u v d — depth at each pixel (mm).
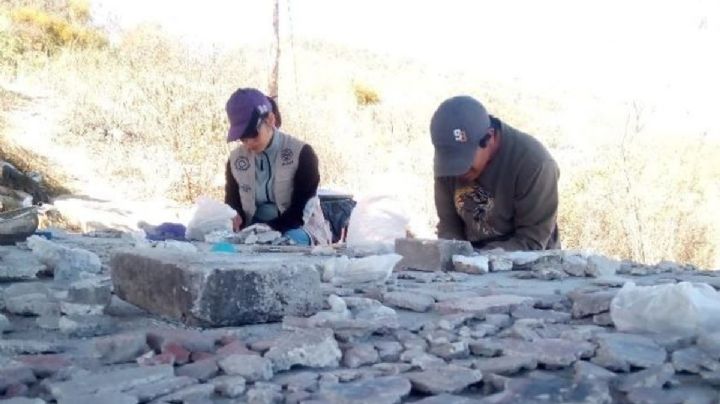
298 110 14625
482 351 2303
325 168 13602
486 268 3848
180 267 2643
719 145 15164
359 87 21344
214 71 14258
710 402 1921
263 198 5758
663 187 12195
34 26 19469
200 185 11945
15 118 13703
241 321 2619
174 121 12711
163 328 2600
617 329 2531
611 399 1956
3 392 2027
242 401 1964
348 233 6176
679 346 2326
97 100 14617
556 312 2820
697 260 11703
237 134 5535
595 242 11672
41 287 3211
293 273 2709
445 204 4867
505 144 4594
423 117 19141
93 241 4980
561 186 12016
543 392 1965
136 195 11562
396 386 1991
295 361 2203
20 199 10234
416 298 2977
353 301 2869
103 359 2303
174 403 1945
